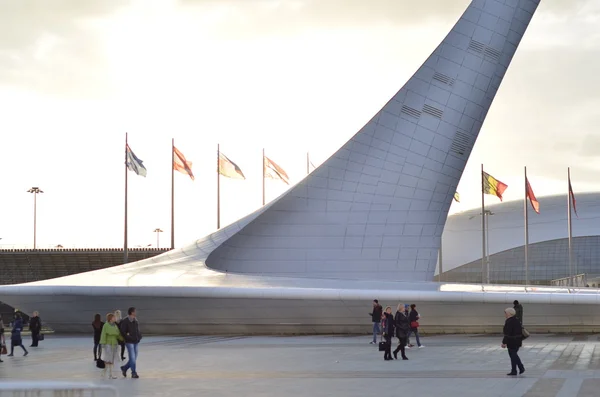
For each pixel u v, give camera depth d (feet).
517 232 338.75
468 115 156.46
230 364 77.71
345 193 155.12
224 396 54.49
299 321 125.29
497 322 120.26
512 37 156.76
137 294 125.49
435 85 155.94
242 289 123.13
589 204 340.59
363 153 155.33
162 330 130.62
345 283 132.57
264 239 153.48
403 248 155.33
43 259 248.11
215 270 141.69
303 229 154.20
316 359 82.23
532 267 335.26
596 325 118.01
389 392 55.57
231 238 151.94
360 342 107.55
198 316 127.65
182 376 67.62
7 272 247.70
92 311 130.62
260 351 93.30
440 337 116.47
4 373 72.79
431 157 155.94
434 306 119.14
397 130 155.43
